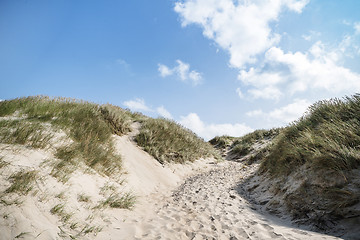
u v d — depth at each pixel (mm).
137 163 7184
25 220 2186
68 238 2359
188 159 10438
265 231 3115
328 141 4277
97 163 5098
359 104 4996
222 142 18609
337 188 3355
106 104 10258
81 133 5766
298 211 3646
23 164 3123
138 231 3172
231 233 3129
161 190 6262
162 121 12031
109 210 3602
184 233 3154
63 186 3301
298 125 6473
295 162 4973
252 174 7637
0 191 2375
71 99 9359
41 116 5941
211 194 5441
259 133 16125
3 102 6180
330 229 2898
